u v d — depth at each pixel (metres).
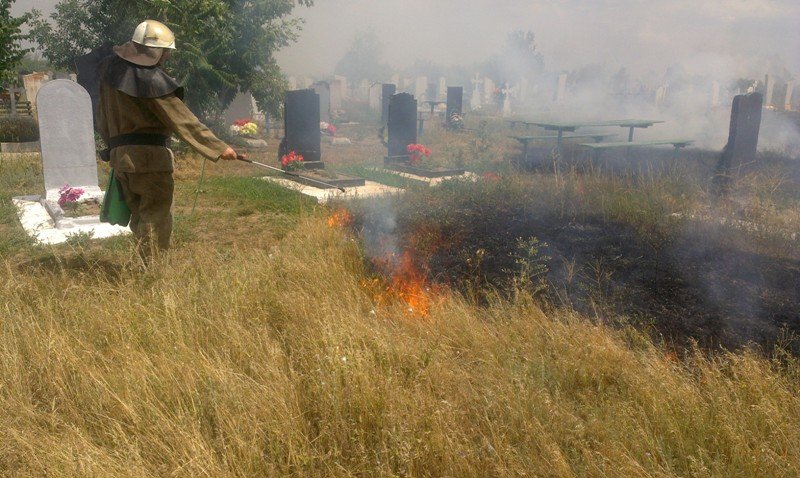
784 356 3.56
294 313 3.80
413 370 3.11
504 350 3.49
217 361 3.18
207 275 4.53
